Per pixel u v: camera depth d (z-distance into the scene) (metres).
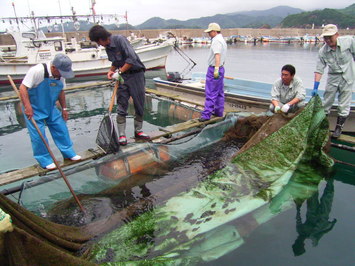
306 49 32.34
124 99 4.72
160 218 3.47
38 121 3.86
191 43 48.62
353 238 3.23
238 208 3.63
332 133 5.79
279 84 5.41
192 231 3.24
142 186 4.41
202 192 3.96
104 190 4.23
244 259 2.88
